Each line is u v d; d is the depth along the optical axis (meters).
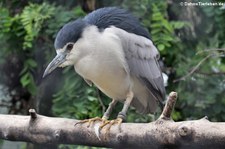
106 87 8.50
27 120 7.34
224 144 5.94
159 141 6.35
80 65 8.26
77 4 12.48
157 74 9.01
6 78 12.64
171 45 11.84
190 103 11.90
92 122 7.21
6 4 12.73
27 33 11.61
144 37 9.03
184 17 12.58
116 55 8.23
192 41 12.58
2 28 11.77
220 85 12.08
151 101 9.01
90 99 10.99
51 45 11.97
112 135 6.90
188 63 12.13
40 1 12.58
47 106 12.25
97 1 12.48
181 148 6.23
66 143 7.21
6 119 7.44
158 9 11.84
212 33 12.57
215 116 12.07
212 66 12.22
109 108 8.73
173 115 11.92
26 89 12.67
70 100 11.32
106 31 8.30
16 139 7.39
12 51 12.10
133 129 6.65
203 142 6.01
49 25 11.68
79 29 8.21
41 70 12.09
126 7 12.02
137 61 8.73
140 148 6.68
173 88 12.09
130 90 8.50
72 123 7.17
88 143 7.13
